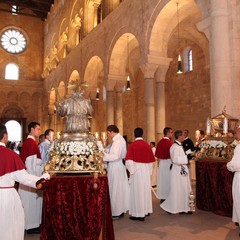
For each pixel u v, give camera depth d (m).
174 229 5.87
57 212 4.56
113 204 6.78
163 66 13.21
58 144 4.99
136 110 22.75
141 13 13.45
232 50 8.29
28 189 5.77
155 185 11.62
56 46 30.31
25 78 34.41
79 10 24.12
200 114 17.25
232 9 8.38
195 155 7.61
